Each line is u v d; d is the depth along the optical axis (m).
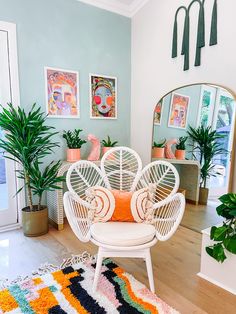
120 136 3.46
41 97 2.70
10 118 2.20
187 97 2.75
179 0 2.72
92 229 1.68
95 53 3.08
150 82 3.19
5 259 2.06
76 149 2.77
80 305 1.52
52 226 2.73
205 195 2.65
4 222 2.63
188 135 2.79
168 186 2.15
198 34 2.54
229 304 1.59
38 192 2.46
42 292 1.63
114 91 3.32
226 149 2.42
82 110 3.04
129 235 1.59
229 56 2.32
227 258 1.71
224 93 2.39
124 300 1.57
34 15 2.57
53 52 2.74
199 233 2.61
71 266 1.94
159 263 2.05
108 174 2.12
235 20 2.25
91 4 2.97
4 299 1.56
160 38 2.99
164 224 1.77
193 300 1.62
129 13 3.30
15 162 2.61
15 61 2.49
